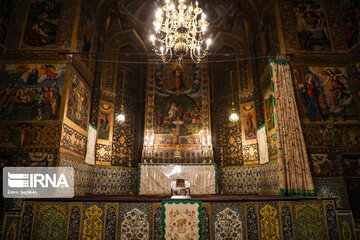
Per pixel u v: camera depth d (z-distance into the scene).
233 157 12.62
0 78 8.61
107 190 11.42
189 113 13.48
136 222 6.26
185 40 6.92
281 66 9.25
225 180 12.52
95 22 11.67
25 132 8.12
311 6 10.20
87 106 10.64
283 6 10.12
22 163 7.81
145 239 6.16
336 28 9.96
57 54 8.97
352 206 8.11
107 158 11.80
